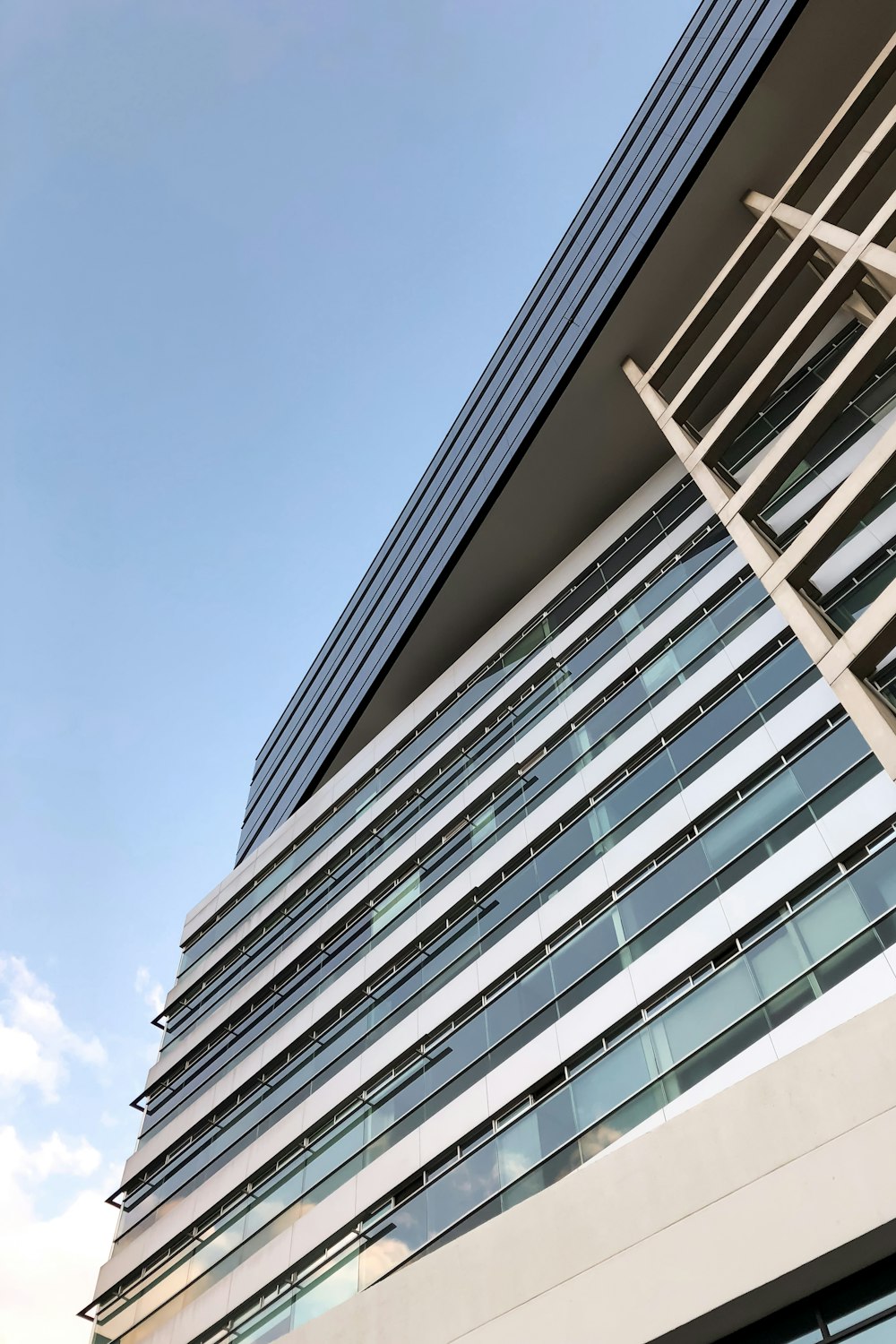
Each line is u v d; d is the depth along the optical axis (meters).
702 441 22.48
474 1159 20.44
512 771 28.83
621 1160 14.15
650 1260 12.88
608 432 30.91
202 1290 25.64
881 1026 12.59
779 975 16.70
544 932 23.19
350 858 35.41
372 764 37.62
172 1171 31.42
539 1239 14.28
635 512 30.80
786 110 25.58
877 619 14.95
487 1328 13.90
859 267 20.06
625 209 30.11
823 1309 11.66
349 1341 15.43
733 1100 13.42
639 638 27.08
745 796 20.27
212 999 37.75
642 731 24.67
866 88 23.62
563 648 30.17
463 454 37.78
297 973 33.38
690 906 19.62
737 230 27.23
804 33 24.33
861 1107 12.12
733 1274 11.96
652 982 19.11
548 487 32.59
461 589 36.16
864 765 18.17
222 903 42.47
